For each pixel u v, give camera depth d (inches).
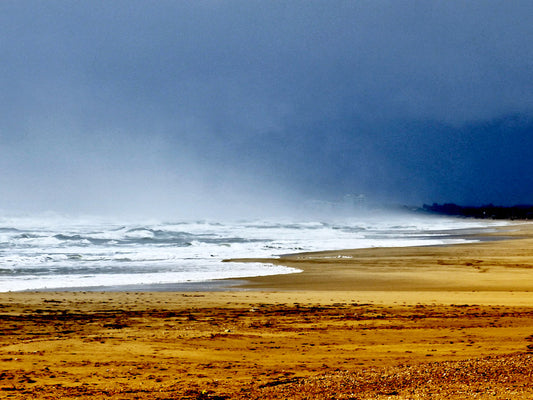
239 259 1809.8
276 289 1143.6
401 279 1311.5
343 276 1364.4
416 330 675.4
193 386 438.0
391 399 373.1
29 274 1371.8
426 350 565.6
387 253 2085.4
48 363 514.3
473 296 1019.9
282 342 609.9
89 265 1595.7
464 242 2832.2
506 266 1612.9
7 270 1446.9
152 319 762.2
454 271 1477.6
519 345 584.1
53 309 845.2
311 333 658.8
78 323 728.3
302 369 494.9
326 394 397.4
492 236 3526.1
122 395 414.6
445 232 4178.2
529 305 899.4
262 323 728.3
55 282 1225.4
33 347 578.6
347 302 941.8
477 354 542.9
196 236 3351.4
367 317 776.3
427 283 1242.6
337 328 691.4
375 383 421.7
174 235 3430.1
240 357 541.0
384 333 657.6
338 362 519.5
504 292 1087.6
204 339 623.8
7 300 927.7
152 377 467.5
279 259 1820.9
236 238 3161.9
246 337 634.8
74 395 414.9
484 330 673.6
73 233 3284.9
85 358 534.6
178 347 584.1
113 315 794.2
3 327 694.5
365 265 1638.8
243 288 1155.9
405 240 3019.2
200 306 887.1
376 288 1164.5
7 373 476.4
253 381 452.1
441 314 800.9
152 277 1330.0
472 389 388.2
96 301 931.3
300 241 2864.2
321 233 3860.7
